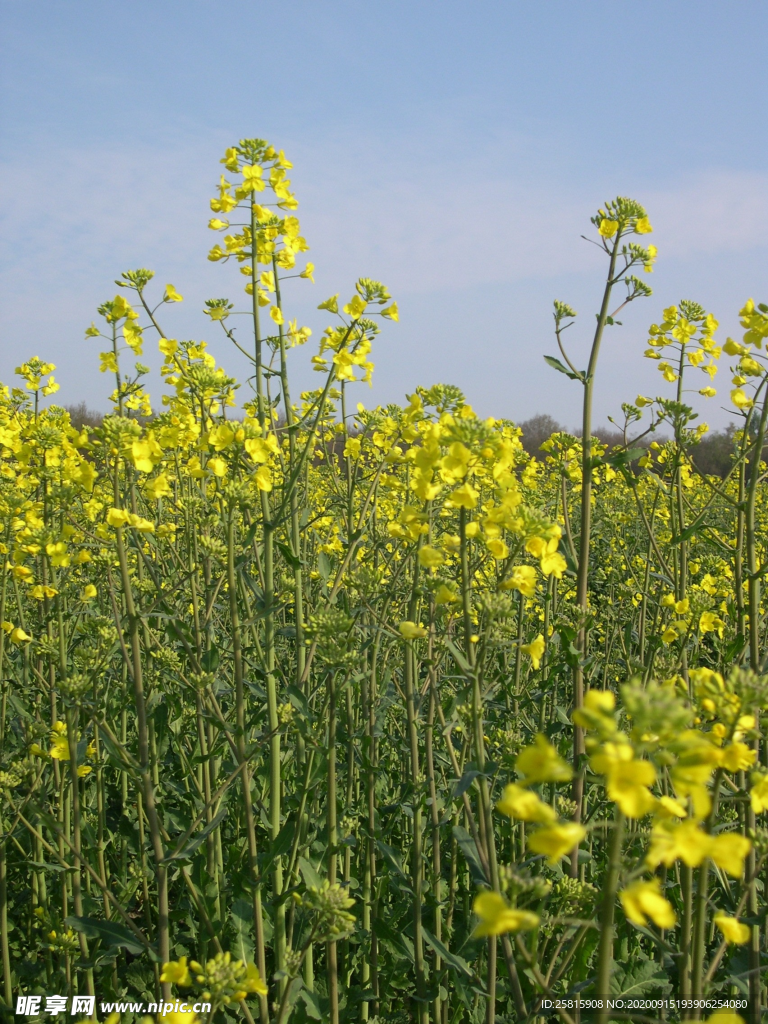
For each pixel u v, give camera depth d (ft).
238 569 11.24
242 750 10.21
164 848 10.62
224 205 13.34
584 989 9.14
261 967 10.13
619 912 8.79
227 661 17.37
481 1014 11.33
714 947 11.35
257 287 13.32
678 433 14.97
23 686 14.90
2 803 12.29
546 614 17.79
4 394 22.15
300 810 10.66
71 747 10.42
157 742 14.90
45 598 13.23
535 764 4.33
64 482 13.08
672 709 4.47
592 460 11.88
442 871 14.17
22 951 13.89
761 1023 8.79
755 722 6.55
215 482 13.12
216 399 16.17
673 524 16.65
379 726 12.88
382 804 15.02
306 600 17.01
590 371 12.02
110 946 11.07
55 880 13.30
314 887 9.09
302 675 11.40
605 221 12.07
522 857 9.95
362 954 12.63
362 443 18.63
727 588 21.40
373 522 16.28
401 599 15.88
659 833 4.43
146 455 10.36
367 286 13.34
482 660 8.20
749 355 12.53
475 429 8.49
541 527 8.29
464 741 11.35
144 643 13.88
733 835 4.34
